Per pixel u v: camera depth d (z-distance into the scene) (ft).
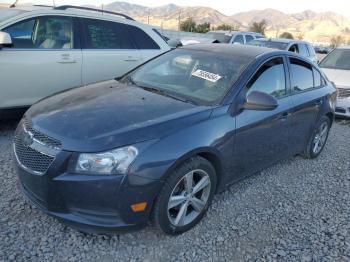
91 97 11.55
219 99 11.45
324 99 16.71
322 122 17.28
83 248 9.70
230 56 13.39
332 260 10.23
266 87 13.00
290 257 10.21
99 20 19.52
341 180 15.78
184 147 9.67
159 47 21.94
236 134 11.34
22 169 9.70
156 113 10.33
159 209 9.66
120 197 8.97
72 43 18.40
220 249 10.27
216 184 11.49
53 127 9.55
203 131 10.28
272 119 12.87
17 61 16.57
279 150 14.26
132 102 11.06
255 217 12.04
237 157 11.78
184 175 9.99
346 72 28.45
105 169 8.84
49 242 9.77
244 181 14.57
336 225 12.03
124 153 8.95
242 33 53.93
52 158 9.06
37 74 17.26
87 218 9.09
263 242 10.78
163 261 9.55
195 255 9.90
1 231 9.98
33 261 9.07
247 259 10.00
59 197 9.03
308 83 15.94
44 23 17.62
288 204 13.16
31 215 10.80
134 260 9.48
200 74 12.79
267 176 15.34
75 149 8.89
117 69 20.07
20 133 10.44
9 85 16.60
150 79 13.53
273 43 42.83
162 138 9.46
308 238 11.18
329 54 32.01
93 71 19.16
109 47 19.79
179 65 13.70
